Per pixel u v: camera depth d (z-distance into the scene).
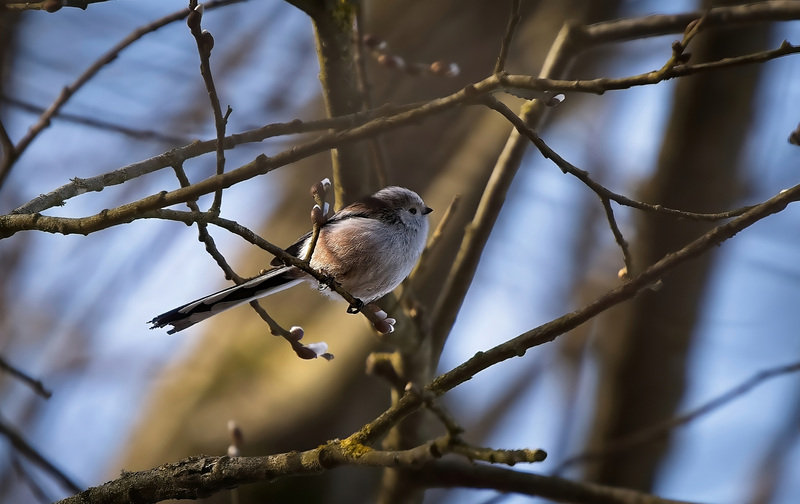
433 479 9.16
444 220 9.10
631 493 8.74
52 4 6.95
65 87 8.60
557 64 9.84
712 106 12.19
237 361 11.16
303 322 11.29
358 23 8.73
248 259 12.83
